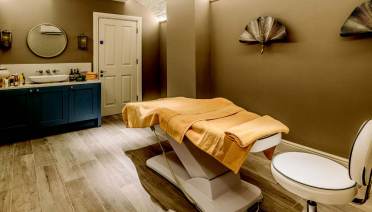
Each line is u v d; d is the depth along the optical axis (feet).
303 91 9.96
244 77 12.17
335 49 8.84
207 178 6.77
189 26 13.15
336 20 8.71
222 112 7.34
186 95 13.92
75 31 14.76
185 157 7.23
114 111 17.02
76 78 13.62
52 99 12.33
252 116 7.14
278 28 10.19
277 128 5.95
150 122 7.48
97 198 7.18
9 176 8.36
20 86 11.37
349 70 8.55
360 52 8.23
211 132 5.94
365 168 3.84
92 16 15.25
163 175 8.34
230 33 12.51
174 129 6.70
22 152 10.43
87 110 13.61
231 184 7.03
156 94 19.08
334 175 4.54
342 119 8.92
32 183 7.94
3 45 12.55
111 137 12.49
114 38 16.29
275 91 10.94
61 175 8.50
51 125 12.47
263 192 7.51
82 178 8.32
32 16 13.29
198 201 6.67
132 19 16.83
